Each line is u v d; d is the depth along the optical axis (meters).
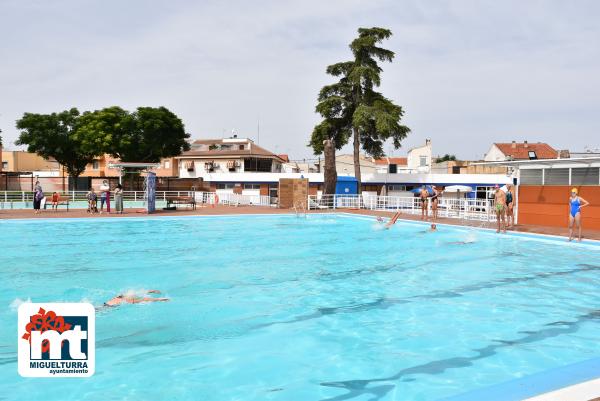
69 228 22.39
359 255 15.06
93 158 64.19
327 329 7.66
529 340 7.03
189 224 24.91
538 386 5.03
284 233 21.16
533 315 8.37
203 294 9.96
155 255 14.91
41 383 5.57
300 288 10.55
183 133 58.03
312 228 23.22
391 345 6.88
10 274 11.83
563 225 20.59
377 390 5.35
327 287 10.66
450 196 51.19
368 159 65.06
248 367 6.07
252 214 29.41
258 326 7.83
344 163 63.31
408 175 50.66
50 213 28.28
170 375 5.81
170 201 33.59
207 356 6.46
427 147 68.94
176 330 7.60
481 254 15.17
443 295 9.91
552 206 21.06
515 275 11.89
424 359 6.30
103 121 53.50
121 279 11.34
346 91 42.62
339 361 6.26
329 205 37.12
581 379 5.23
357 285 10.86
